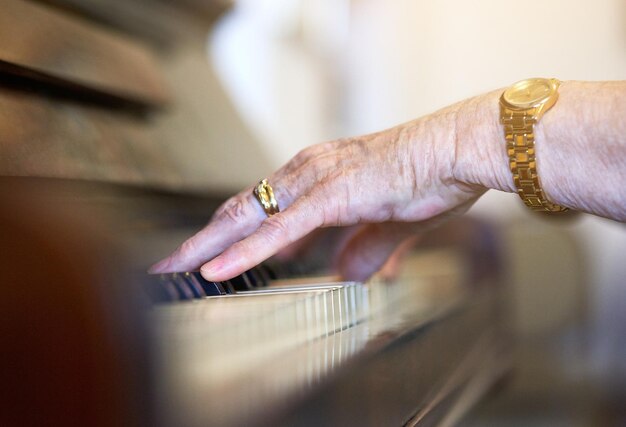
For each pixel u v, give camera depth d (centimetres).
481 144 49
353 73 172
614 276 148
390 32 169
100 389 26
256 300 40
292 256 59
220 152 77
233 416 29
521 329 101
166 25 75
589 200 47
